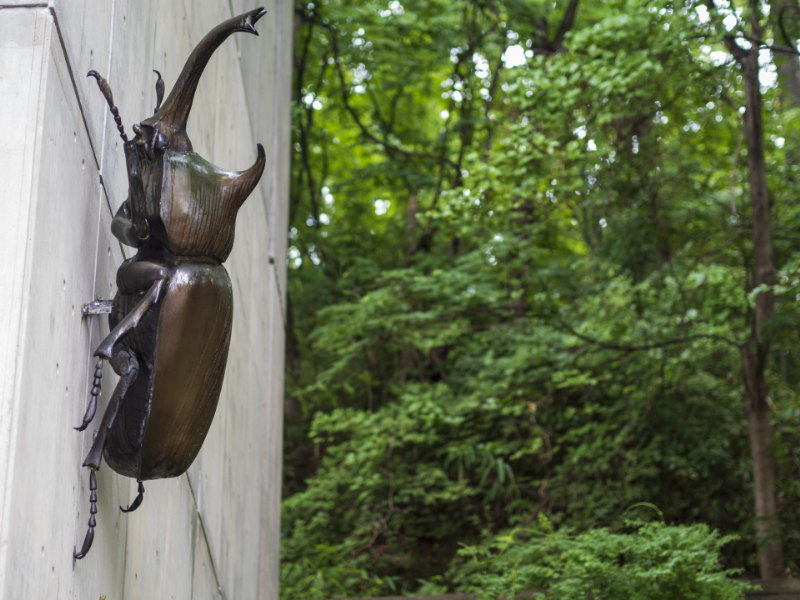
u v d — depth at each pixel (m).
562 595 4.62
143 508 2.20
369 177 12.68
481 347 11.01
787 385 9.02
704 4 6.58
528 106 7.69
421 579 9.30
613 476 9.16
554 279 10.09
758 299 7.06
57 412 1.48
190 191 1.62
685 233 8.82
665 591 4.49
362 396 12.71
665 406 8.80
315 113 14.34
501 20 11.86
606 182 8.34
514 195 7.80
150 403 1.57
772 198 8.33
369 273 12.21
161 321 1.58
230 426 3.79
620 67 6.89
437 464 10.05
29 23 1.46
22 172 1.38
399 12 12.70
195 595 3.05
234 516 3.96
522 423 9.88
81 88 1.67
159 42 2.50
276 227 6.04
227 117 3.81
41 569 1.37
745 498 8.34
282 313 6.43
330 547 9.41
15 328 1.30
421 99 14.45
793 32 6.93
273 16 6.06
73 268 1.61
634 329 8.74
